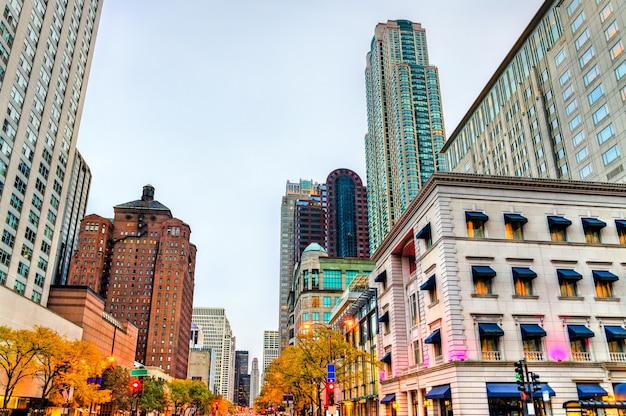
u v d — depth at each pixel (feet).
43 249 297.74
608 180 234.99
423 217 160.97
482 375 127.24
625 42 228.02
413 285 175.01
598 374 130.52
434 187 151.74
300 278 510.99
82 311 323.37
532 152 314.76
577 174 260.83
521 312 136.77
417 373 156.87
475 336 133.08
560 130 285.43
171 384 457.68
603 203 154.20
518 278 140.97
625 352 135.54
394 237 190.90
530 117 320.29
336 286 481.87
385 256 200.44
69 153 330.54
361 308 243.19
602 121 242.17
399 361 177.27
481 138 396.16
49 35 293.43
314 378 169.99
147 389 334.85
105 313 389.19
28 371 208.23
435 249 148.56
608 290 144.15
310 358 168.66
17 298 227.40
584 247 147.33
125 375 296.51
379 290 207.92
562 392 127.34
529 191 152.76
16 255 263.70
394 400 181.16
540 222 149.28
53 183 306.14
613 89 234.79
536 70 315.78
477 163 400.26
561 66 280.10
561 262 144.56
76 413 264.11
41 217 291.79
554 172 287.48
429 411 147.54
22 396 222.69
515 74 351.25
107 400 218.79
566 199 153.17
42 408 185.47
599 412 123.75
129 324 456.86
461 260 140.87
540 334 132.16
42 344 173.17
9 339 169.37
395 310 184.14
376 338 208.33
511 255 143.23
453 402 127.13
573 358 133.49
